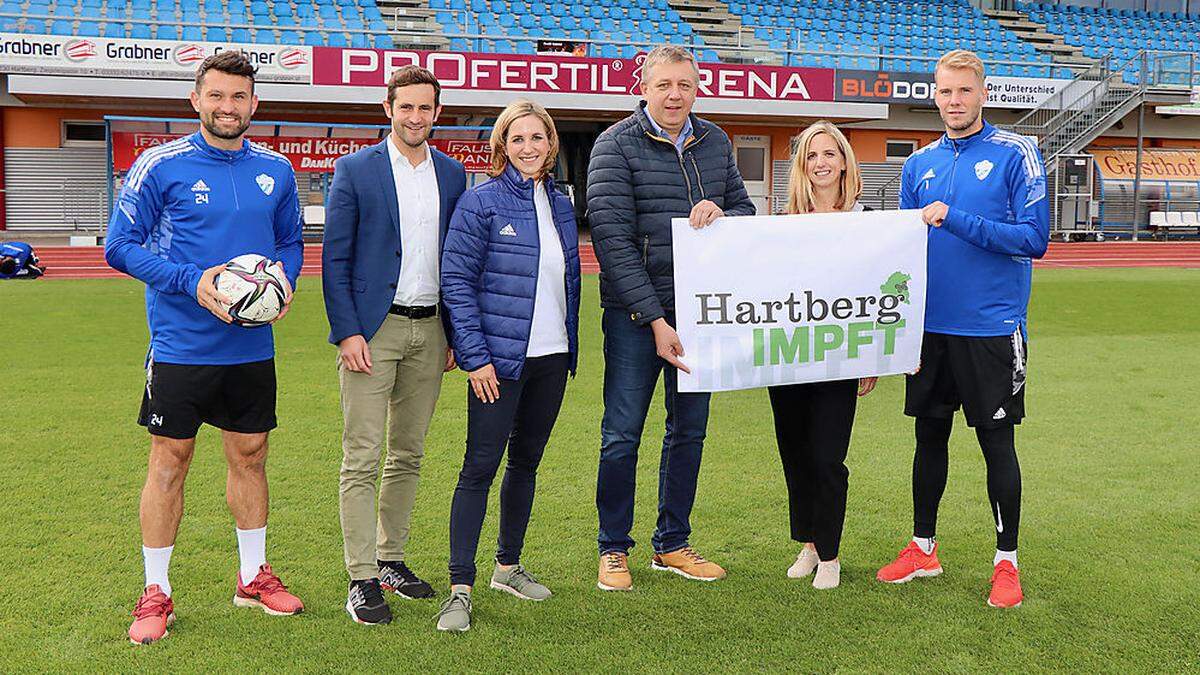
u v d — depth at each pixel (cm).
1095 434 588
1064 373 774
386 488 366
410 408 361
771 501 468
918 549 377
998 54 2611
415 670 300
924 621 336
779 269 368
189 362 324
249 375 335
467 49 2019
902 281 370
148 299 330
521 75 1942
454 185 357
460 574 338
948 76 358
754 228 367
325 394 676
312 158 1855
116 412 619
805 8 2689
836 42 2528
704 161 381
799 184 385
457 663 305
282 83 1873
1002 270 357
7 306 1084
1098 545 408
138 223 320
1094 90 2303
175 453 328
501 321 341
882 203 2391
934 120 2400
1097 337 955
